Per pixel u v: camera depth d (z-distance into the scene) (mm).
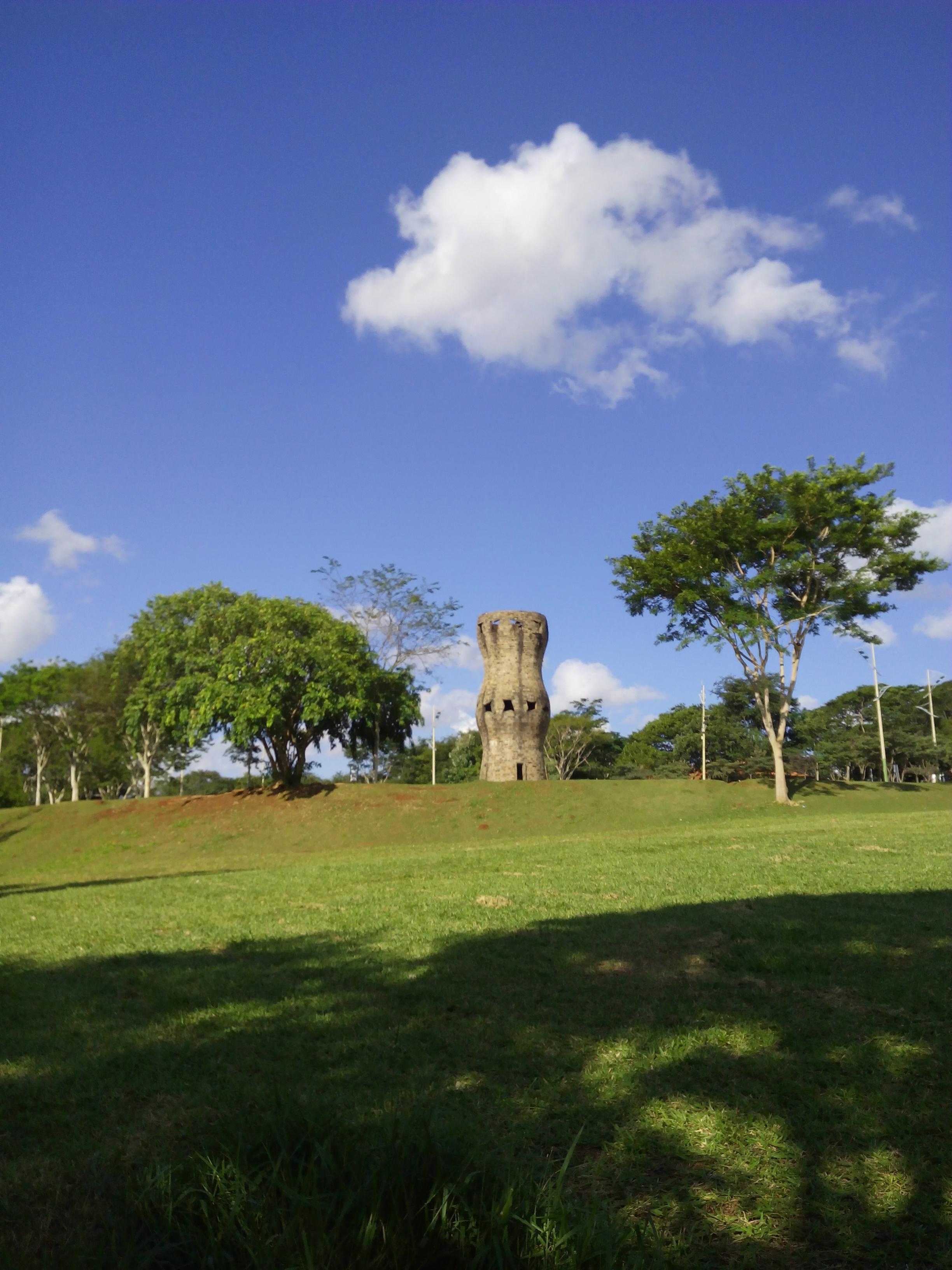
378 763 69875
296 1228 3898
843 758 77812
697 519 44344
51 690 66062
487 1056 6641
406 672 56062
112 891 19188
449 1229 4012
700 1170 4934
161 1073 6477
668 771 79688
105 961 10523
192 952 10891
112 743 67812
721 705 82438
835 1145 5152
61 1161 5125
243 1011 8023
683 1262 4086
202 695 46906
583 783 49812
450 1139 4777
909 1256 4125
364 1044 6961
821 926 10266
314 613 52875
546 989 8336
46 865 43375
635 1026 7176
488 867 19594
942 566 43562
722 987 8195
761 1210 4508
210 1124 5480
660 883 14867
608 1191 4691
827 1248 4238
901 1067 6145
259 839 44062
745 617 42844
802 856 18391
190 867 32469
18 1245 4184
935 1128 5277
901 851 18609
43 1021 7973
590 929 10859
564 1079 6168
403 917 12719
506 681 54688
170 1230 4109
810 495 41938
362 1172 4340
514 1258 3852
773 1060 6371
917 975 8180
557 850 23656
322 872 20625
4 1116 5848
